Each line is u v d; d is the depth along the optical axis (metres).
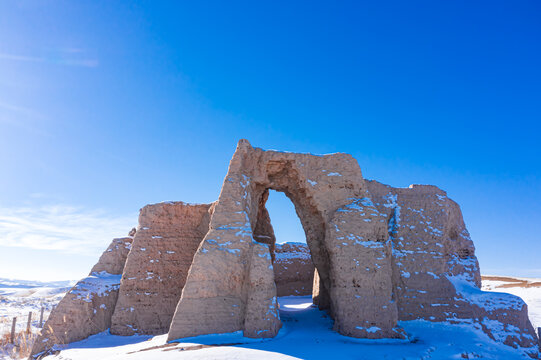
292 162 17.03
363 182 16.83
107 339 15.80
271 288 13.82
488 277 48.59
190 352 11.02
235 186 15.34
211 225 14.64
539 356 14.12
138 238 18.17
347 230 15.38
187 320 13.03
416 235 17.44
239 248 14.15
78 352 13.71
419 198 18.34
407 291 16.36
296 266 31.56
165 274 17.70
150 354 11.11
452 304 16.19
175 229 18.56
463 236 19.41
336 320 14.70
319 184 16.69
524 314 15.66
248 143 16.89
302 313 18.88
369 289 14.45
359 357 11.00
